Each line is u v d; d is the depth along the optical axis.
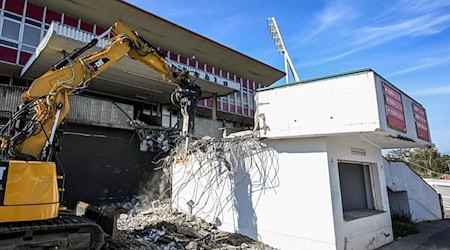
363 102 5.97
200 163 9.74
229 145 8.78
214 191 9.09
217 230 8.52
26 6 13.62
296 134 6.81
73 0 14.62
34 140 5.03
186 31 18.78
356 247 6.99
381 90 6.16
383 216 8.51
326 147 6.82
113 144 12.25
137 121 13.20
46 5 14.28
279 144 7.64
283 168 7.46
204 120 15.73
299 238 6.89
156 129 13.73
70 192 10.71
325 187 6.68
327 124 6.37
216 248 6.87
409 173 13.38
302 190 7.04
